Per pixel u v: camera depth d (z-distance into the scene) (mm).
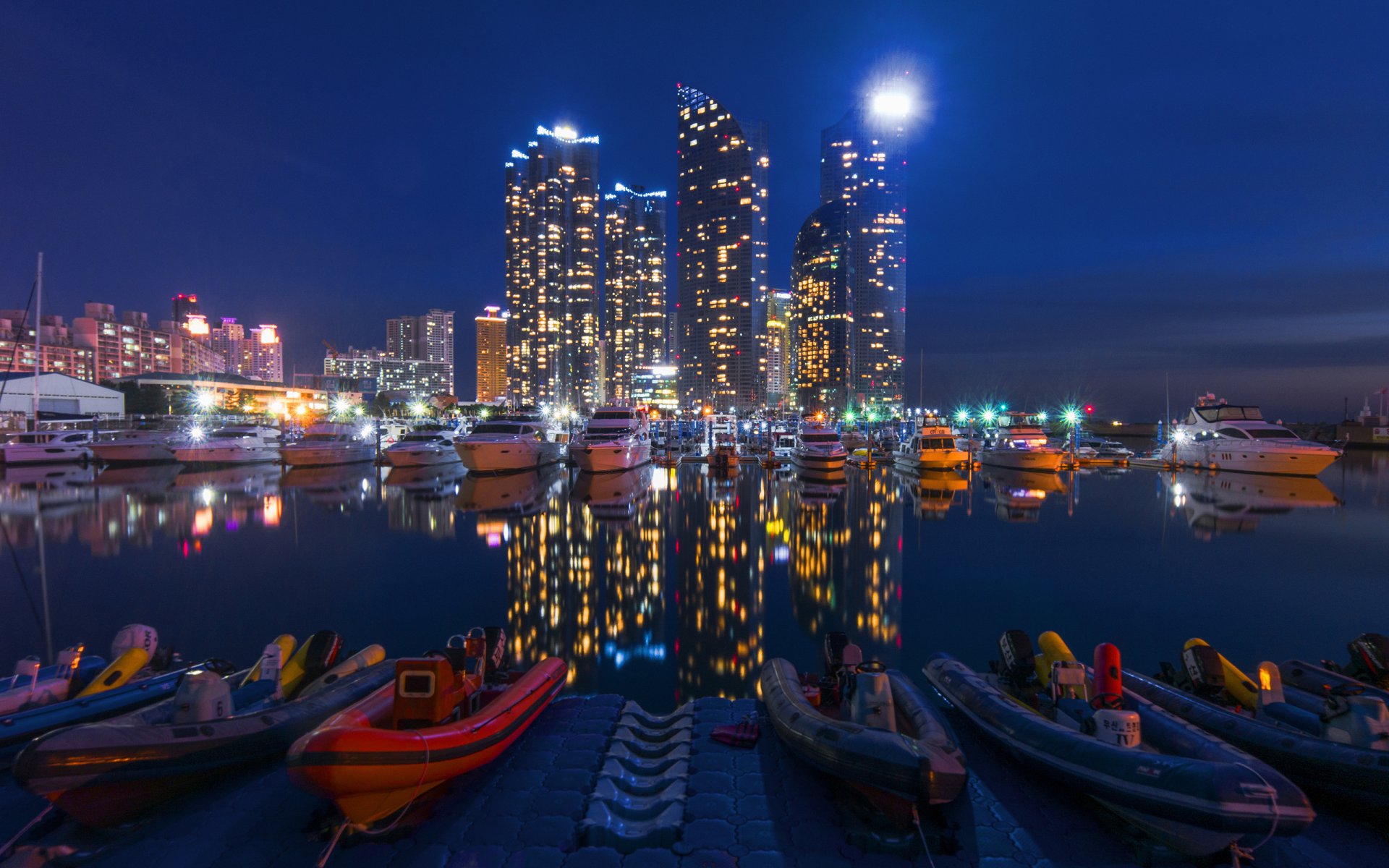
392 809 5004
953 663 8102
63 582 16766
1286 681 7570
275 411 128750
